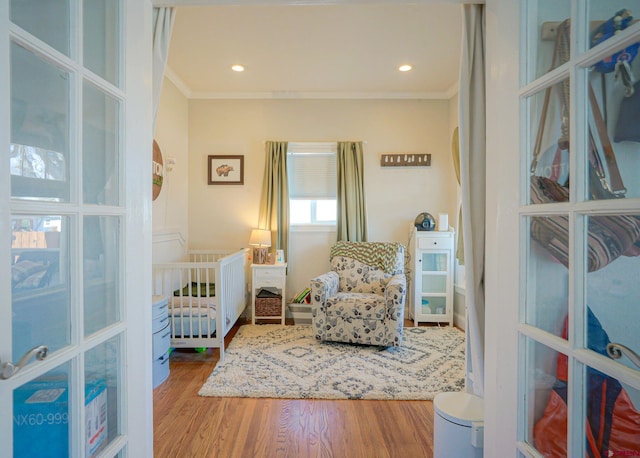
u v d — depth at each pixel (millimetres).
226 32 2566
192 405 2031
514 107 881
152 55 1215
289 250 3957
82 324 773
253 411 1970
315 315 2990
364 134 3957
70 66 740
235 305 3199
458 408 1267
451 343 3047
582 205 675
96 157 860
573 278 699
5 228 583
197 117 3924
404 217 3975
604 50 634
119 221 925
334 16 2354
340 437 1736
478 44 1239
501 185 937
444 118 3957
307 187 3990
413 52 2895
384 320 2875
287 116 3945
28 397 659
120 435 919
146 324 1042
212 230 3959
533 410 834
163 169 3297
